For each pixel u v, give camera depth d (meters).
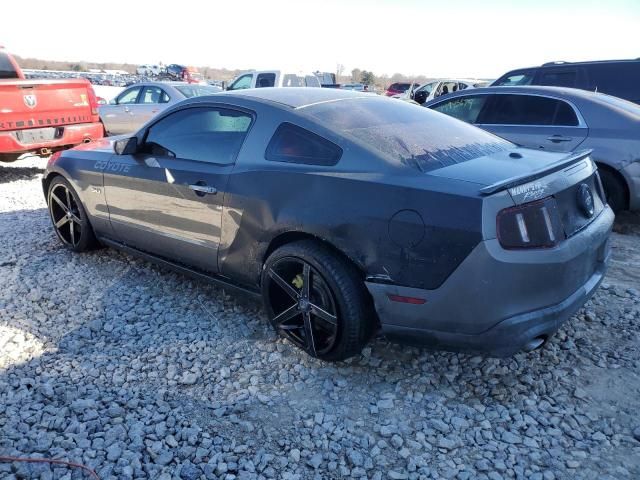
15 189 7.78
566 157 3.06
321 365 3.16
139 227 4.13
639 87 8.04
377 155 2.91
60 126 8.29
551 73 8.77
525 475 2.35
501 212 2.49
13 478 2.32
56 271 4.54
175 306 3.91
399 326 2.80
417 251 2.63
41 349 3.34
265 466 2.41
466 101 6.98
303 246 3.02
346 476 2.37
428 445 2.54
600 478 2.33
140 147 4.10
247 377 3.07
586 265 2.84
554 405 2.82
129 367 3.16
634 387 2.95
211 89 12.20
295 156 3.18
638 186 5.66
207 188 3.49
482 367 3.13
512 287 2.52
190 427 2.65
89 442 2.54
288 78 14.08
